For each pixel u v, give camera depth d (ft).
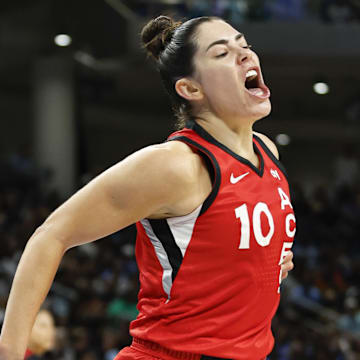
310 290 69.05
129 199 11.18
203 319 11.67
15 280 11.17
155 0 69.92
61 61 86.84
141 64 85.66
